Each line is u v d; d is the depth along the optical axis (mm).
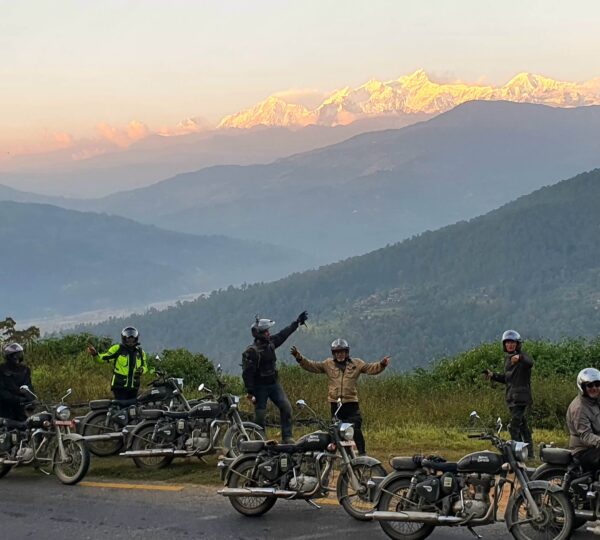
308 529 9508
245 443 10414
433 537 9102
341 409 12227
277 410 17672
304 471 10117
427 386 21453
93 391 20016
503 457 8953
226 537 9312
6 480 12438
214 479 11867
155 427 12633
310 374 22953
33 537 9586
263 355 13234
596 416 9000
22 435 12672
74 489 11695
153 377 22062
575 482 8781
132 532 9625
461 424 16484
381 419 16594
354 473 10000
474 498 8867
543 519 8609
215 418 12422
